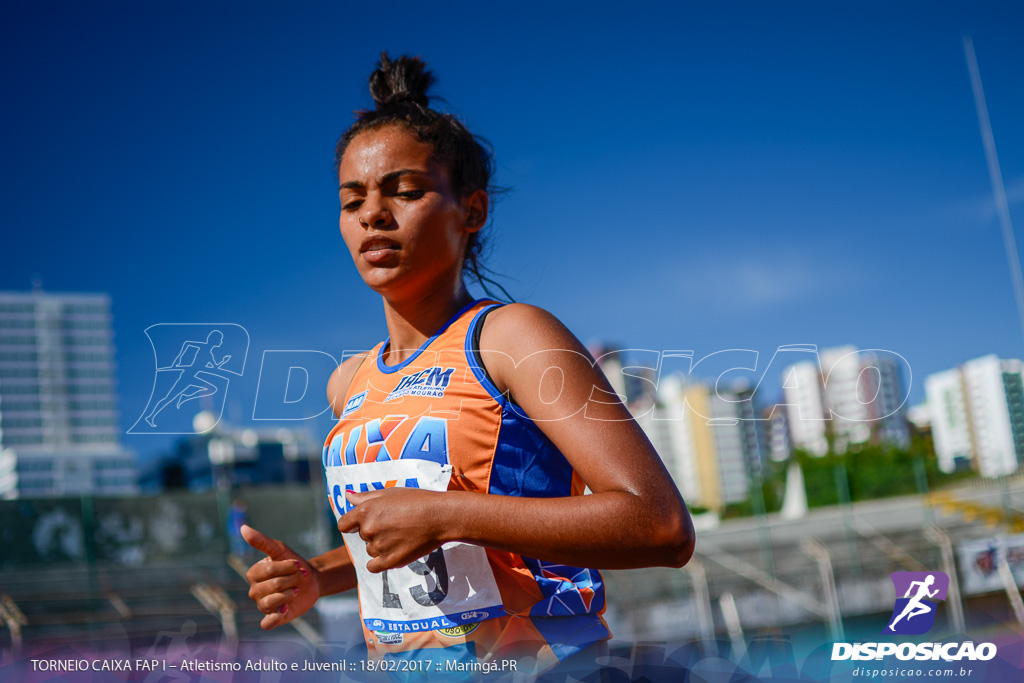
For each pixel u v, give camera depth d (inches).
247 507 513.3
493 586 42.4
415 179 46.7
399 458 44.0
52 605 441.4
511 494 42.9
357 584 54.6
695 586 570.6
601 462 38.2
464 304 50.9
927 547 605.6
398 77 52.2
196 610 462.3
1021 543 567.2
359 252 47.7
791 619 583.8
